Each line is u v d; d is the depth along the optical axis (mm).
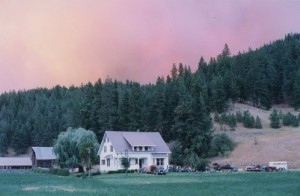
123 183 56312
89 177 72375
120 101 127750
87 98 131375
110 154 95750
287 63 176125
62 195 40625
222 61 193125
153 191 43625
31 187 51719
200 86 146625
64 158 96812
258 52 195250
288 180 56500
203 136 108750
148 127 123938
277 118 129875
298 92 156875
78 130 100625
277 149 103375
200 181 57625
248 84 162375
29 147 175750
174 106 123000
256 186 48344
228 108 153000
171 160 104938
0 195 41438
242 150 106750
